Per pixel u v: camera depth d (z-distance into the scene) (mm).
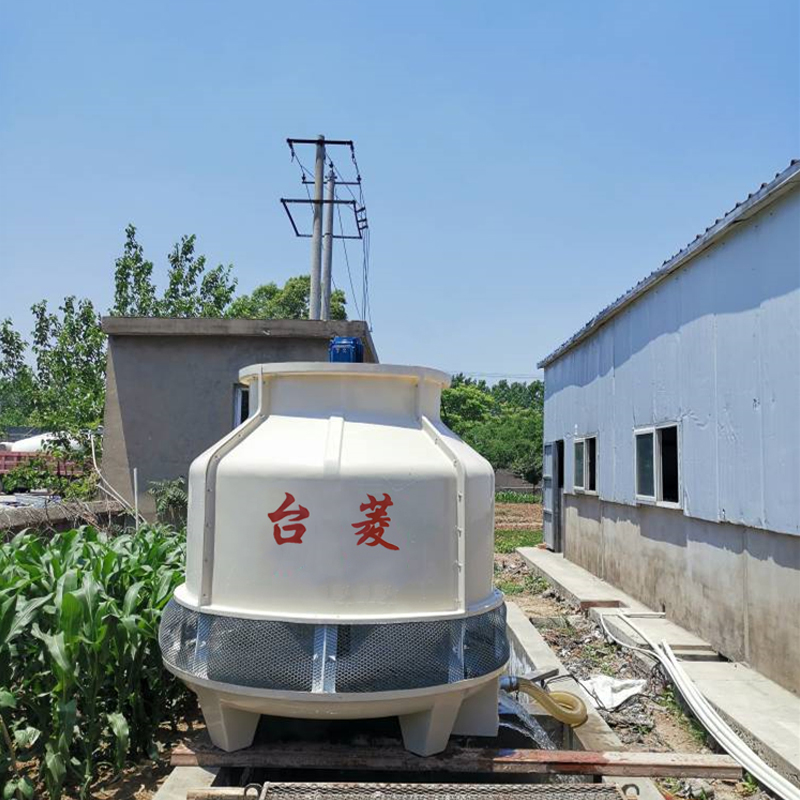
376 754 3434
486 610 3477
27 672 3963
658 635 7484
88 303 19531
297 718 3488
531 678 5805
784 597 5750
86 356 19172
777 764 4449
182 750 3463
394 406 3672
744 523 6309
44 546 5387
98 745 4152
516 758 3479
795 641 5582
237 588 3277
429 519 3326
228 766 3422
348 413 3586
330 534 3211
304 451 3379
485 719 3760
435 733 3406
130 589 4238
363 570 3201
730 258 6648
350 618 3125
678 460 7906
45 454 14461
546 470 16219
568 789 3072
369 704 3137
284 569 3219
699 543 7441
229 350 10531
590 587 10602
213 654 3213
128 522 10469
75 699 3812
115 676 4188
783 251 5711
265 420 3688
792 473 5547
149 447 10508
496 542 20000
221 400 10492
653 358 8812
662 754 3623
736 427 6500
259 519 3275
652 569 8938
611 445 10719
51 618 4031
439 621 3229
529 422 47688
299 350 10422
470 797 3018
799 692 5492
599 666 7090
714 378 6973
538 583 12289
